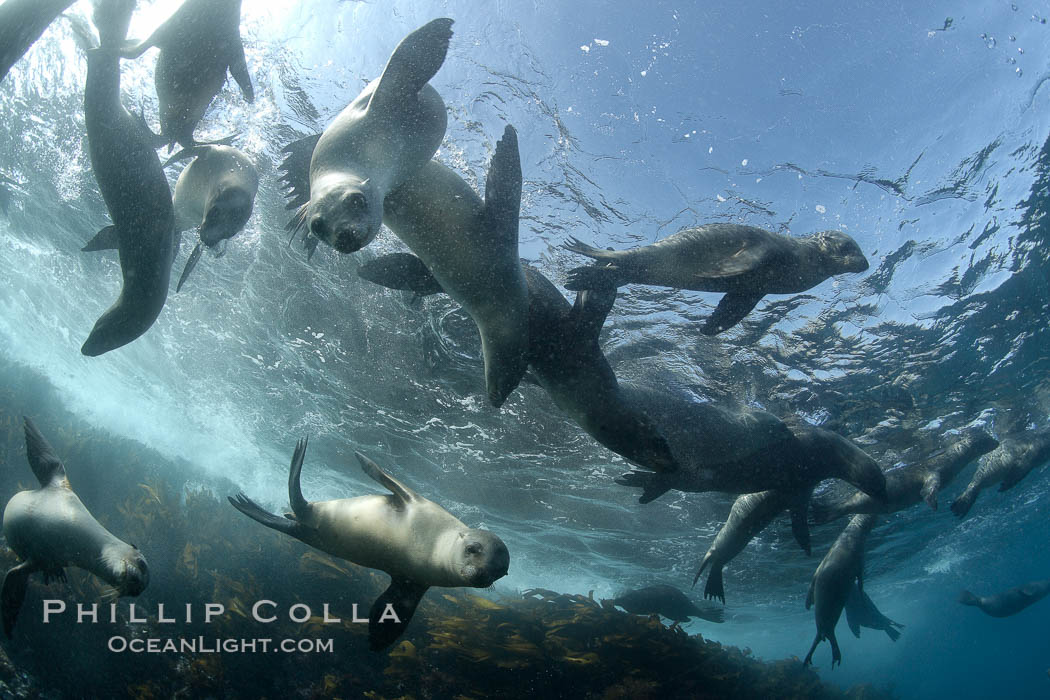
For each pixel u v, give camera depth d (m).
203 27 3.41
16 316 19.78
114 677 8.82
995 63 7.14
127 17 3.46
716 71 7.16
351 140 3.17
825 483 14.70
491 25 6.97
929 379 11.15
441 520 3.66
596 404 4.62
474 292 3.85
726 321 5.07
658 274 4.57
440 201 3.65
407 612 3.88
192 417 19.23
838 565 11.41
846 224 8.12
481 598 12.44
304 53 7.32
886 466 14.27
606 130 7.47
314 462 19.31
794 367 10.60
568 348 4.48
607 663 11.93
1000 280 9.28
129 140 3.60
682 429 6.76
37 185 11.96
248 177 4.07
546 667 11.00
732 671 13.81
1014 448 13.47
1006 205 8.18
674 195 7.84
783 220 8.02
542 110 7.38
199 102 3.73
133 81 7.91
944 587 37.03
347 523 3.81
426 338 11.30
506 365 4.11
